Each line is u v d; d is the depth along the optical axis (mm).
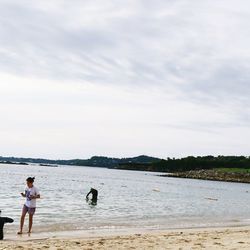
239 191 82188
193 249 12047
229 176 169125
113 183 88688
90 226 19438
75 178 105375
